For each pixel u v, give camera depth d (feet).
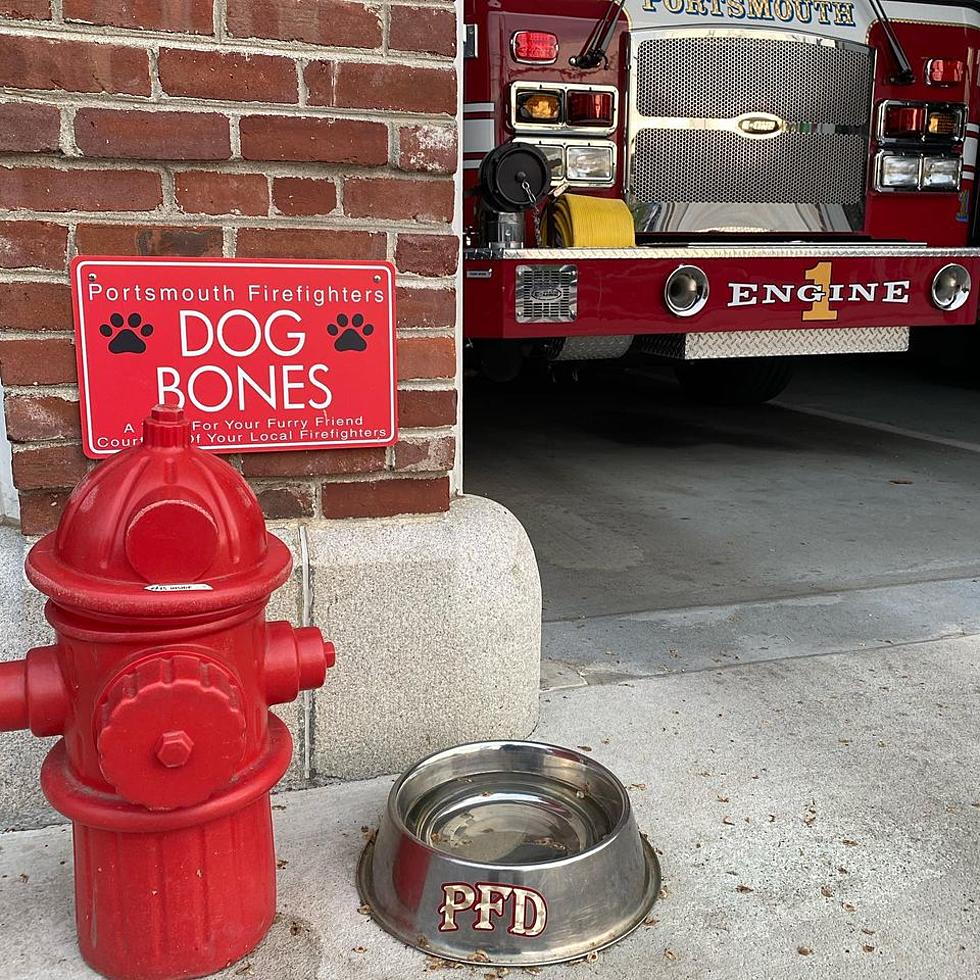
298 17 6.59
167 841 5.39
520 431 21.99
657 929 6.10
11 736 6.83
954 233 17.12
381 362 7.24
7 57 6.10
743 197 15.49
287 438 7.11
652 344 14.90
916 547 13.88
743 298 13.66
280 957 5.84
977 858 6.82
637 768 7.80
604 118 14.49
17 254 6.36
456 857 5.90
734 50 14.97
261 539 5.33
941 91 16.39
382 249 7.13
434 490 7.66
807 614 11.17
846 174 16.06
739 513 15.56
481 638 7.66
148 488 4.91
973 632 10.68
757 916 6.22
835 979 5.73
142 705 4.85
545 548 13.79
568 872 5.86
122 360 6.66
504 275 12.57
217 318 6.79
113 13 6.23
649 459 19.25
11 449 6.73
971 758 8.07
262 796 5.73
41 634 6.75
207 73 6.48
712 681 9.37
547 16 14.03
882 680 9.45
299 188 6.84
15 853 6.73
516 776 7.18
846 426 22.54
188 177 6.61
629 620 10.96
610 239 13.28
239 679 5.24
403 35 6.82
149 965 5.59
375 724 7.55
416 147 7.01
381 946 5.94
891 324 14.51
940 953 5.94
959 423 22.91
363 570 7.25
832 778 7.73
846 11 15.52
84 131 6.32
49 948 5.90
